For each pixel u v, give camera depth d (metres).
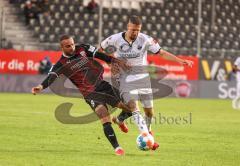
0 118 54.31
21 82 99.19
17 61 99.00
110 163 30.86
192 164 31.22
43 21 112.75
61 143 38.44
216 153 35.59
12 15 112.06
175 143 40.12
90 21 115.50
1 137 40.62
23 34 110.19
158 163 31.30
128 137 42.78
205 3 124.38
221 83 103.50
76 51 34.78
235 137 44.69
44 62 98.69
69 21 114.44
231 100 98.81
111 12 118.38
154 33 116.75
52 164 30.17
